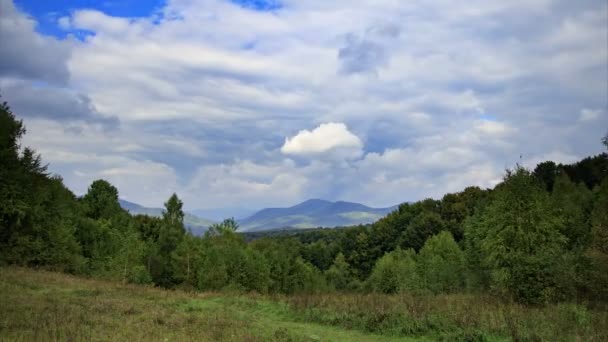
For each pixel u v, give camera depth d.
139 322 15.33
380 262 69.31
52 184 39.50
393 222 102.00
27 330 12.55
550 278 22.62
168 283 48.62
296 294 28.06
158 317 16.39
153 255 49.03
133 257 37.03
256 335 14.68
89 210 58.75
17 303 16.62
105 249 46.62
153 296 23.56
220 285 40.84
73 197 53.72
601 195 26.42
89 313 15.93
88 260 43.50
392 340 16.48
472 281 37.78
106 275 35.62
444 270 46.56
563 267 22.45
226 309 20.89
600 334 14.52
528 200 25.19
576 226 30.36
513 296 23.41
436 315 18.11
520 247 24.55
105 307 17.75
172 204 58.84
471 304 21.20
